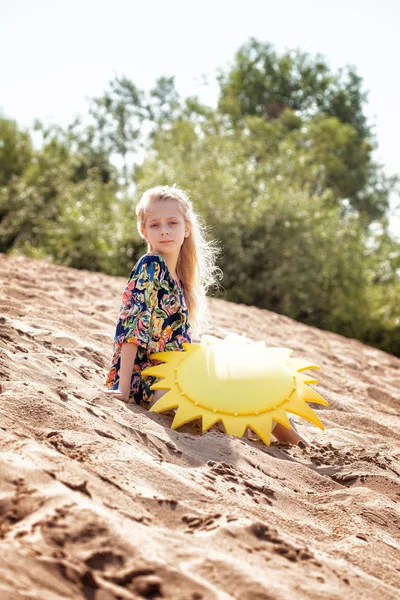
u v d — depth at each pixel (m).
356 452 3.84
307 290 20.03
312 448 3.74
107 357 4.67
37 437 2.56
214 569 1.79
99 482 2.18
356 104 37.59
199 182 20.69
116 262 20.52
